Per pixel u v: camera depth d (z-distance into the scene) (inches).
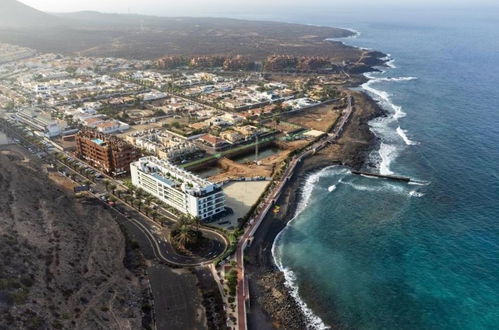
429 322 6131.9
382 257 7578.7
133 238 7652.6
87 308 5398.6
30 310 4867.1
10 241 5880.9
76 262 6220.5
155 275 6643.7
